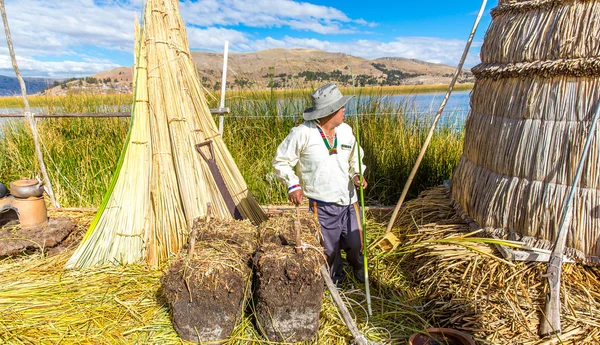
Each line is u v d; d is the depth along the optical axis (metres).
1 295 2.90
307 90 5.89
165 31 3.42
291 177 2.75
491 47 3.07
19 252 3.47
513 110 2.87
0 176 5.21
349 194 2.88
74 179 5.10
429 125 5.60
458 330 2.53
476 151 3.23
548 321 2.37
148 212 3.39
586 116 2.55
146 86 3.43
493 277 2.76
